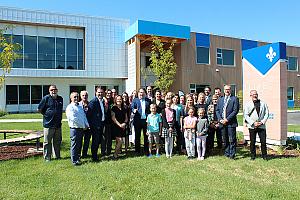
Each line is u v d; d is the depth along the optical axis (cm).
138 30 2191
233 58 2767
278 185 528
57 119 731
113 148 895
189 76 2525
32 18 2220
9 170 632
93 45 2422
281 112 841
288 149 851
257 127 722
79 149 697
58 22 2302
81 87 2459
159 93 831
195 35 2572
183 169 639
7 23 2188
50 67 2338
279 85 841
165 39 2383
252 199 459
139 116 811
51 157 761
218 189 505
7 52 873
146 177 577
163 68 2191
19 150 845
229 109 744
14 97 2234
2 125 1393
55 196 476
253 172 614
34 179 568
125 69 2517
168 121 775
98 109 738
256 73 923
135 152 828
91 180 560
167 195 478
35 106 2305
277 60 848
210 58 2639
